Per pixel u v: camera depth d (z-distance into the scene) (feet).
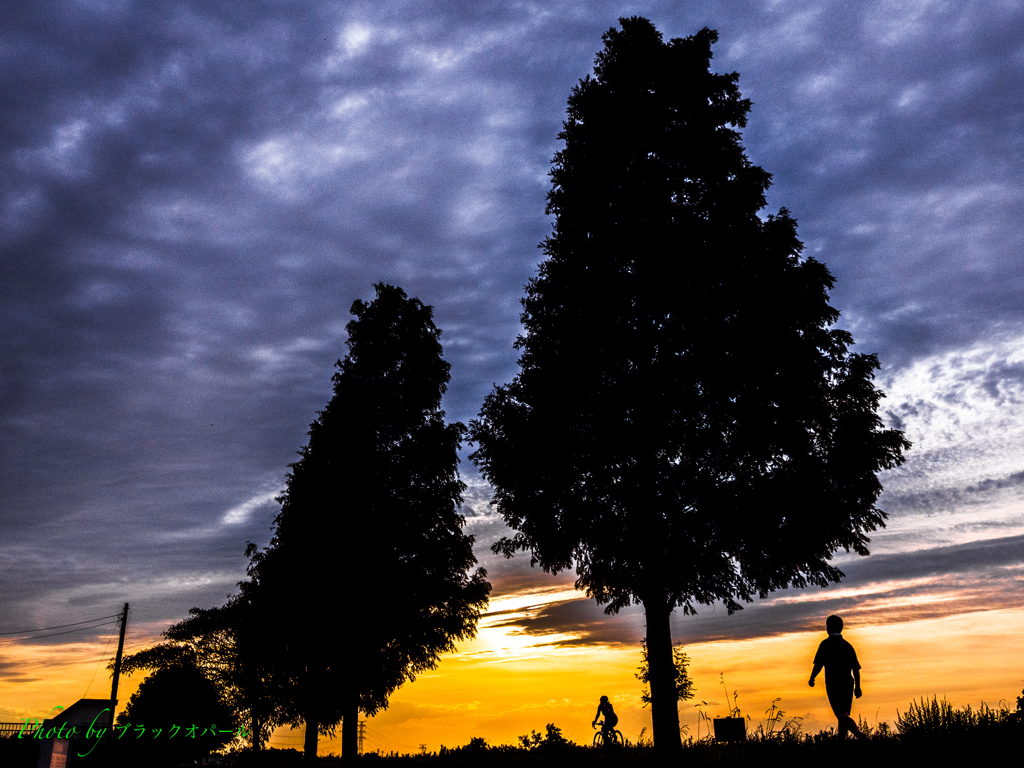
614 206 64.39
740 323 58.08
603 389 60.85
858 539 55.42
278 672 98.99
